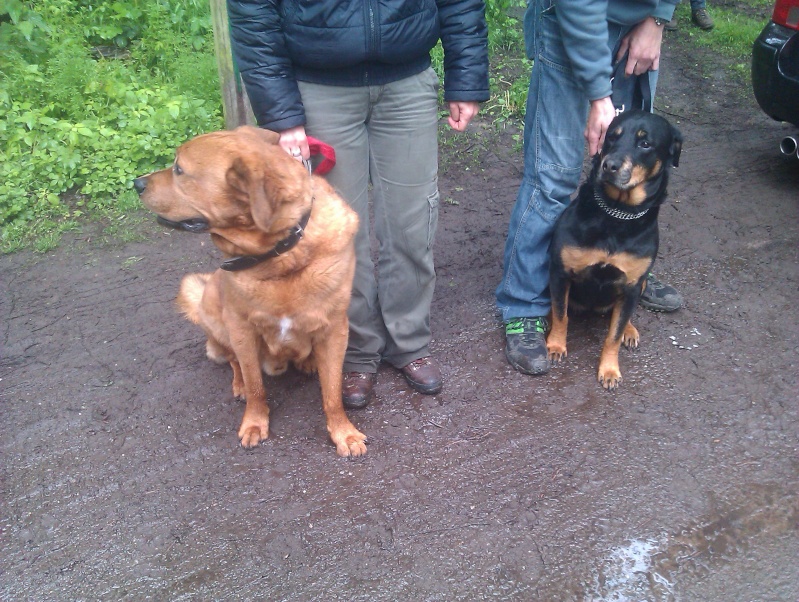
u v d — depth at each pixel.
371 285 3.07
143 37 6.50
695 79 6.84
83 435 3.00
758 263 4.14
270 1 2.42
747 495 2.69
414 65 2.67
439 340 3.62
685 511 2.63
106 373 3.36
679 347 3.52
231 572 2.41
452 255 4.33
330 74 2.57
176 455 2.91
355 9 2.41
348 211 2.64
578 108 3.20
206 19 6.38
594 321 3.77
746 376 3.30
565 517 2.62
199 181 2.31
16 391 3.23
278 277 2.53
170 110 5.15
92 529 2.57
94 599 2.33
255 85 2.51
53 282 4.03
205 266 4.20
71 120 5.27
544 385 3.31
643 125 2.93
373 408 3.19
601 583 2.37
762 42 4.78
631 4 3.00
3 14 6.02
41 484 2.76
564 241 3.21
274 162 2.33
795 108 4.66
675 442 2.95
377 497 2.71
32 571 2.42
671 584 2.37
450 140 5.61
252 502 2.69
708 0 9.20
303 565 2.44
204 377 3.35
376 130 2.77
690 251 4.27
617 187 2.89
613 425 3.05
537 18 3.16
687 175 5.15
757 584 2.36
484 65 2.85
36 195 4.65
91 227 4.52
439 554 2.47
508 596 2.33
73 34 6.18
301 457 2.91
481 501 2.69
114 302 3.87
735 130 5.87
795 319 3.67
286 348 2.84
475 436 3.01
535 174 3.40
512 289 3.57
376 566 2.43
